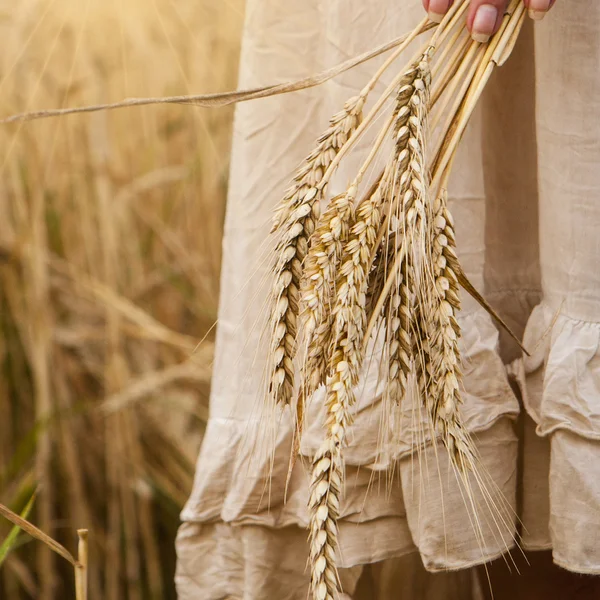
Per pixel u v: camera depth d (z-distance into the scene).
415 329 1.05
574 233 1.14
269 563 1.19
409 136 1.03
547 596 1.27
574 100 1.13
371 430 1.15
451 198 1.16
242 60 1.19
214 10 1.88
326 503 1.01
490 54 1.07
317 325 1.03
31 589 1.70
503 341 1.22
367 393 1.15
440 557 1.15
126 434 1.79
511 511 1.16
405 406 1.14
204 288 1.94
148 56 1.89
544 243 1.15
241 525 1.18
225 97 1.09
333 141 1.06
